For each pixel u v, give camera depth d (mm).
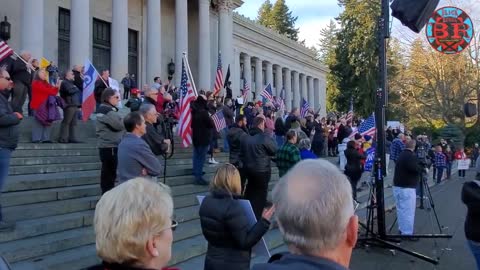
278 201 1884
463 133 40312
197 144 10703
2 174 5699
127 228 1875
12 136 5770
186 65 11016
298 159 9531
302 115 25141
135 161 5551
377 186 9031
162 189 2094
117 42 21719
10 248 5570
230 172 4594
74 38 19297
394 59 43875
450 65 38250
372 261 7996
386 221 12359
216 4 30891
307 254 1803
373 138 15039
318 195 1783
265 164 8570
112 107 7348
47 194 7684
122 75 21641
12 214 6629
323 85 54594
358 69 52625
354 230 1860
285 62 46000
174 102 15734
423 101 42906
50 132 12234
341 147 18078
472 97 38500
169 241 2012
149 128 7309
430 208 13195
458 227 11469
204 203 4566
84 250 6164
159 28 24031
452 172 32312
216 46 31531
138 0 27188
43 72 11391
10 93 11469
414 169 9656
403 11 8203
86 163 10461
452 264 7918
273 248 8250
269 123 18000
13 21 19812
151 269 1930
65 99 11867
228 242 4430
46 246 5883
